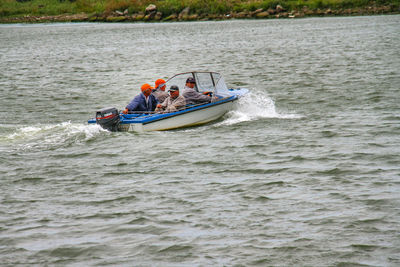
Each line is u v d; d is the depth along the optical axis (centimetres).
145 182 3338
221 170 3528
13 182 3394
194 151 4006
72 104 6488
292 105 5775
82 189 3247
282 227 2603
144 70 9650
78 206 2966
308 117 5109
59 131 4675
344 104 5688
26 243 2519
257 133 4522
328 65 9050
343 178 3266
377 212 2731
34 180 3428
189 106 4888
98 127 4603
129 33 19875
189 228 2633
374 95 6078
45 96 7138
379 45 11994
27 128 4816
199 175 3441
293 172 3419
